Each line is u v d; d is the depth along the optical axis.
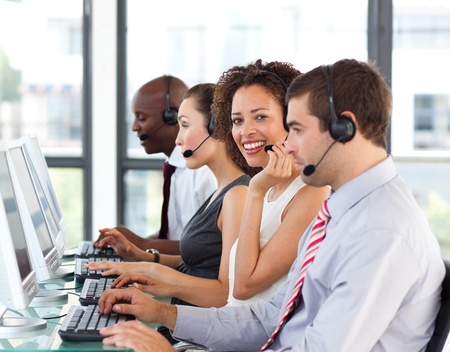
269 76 2.43
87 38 5.42
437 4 5.29
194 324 2.19
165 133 3.75
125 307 2.15
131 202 5.48
